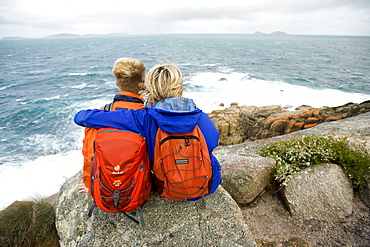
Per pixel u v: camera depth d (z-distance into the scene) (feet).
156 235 8.75
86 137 7.73
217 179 8.92
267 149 18.28
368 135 22.41
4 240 15.58
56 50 470.80
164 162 6.98
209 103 84.23
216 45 556.92
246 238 8.57
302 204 13.47
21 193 39.37
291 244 11.66
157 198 10.25
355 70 185.37
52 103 98.73
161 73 7.63
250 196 14.42
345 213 13.07
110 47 529.86
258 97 91.45
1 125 72.69
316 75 158.61
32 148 56.59
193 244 8.42
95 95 113.09
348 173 14.62
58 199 12.34
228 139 55.26
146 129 7.36
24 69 210.59
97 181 7.14
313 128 26.66
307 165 14.87
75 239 9.43
